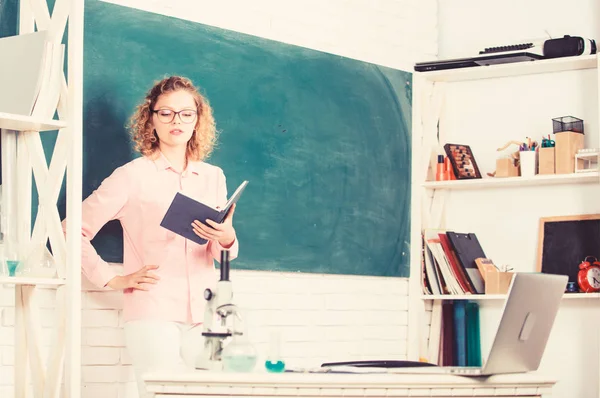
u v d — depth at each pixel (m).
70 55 3.85
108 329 4.55
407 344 5.96
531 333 3.03
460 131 6.21
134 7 4.71
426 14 6.29
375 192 5.82
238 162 5.09
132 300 4.25
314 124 5.50
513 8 6.10
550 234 5.80
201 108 4.68
